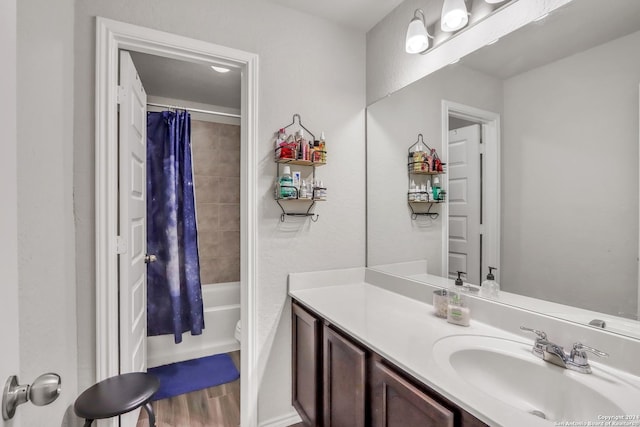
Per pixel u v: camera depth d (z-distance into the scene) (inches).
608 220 37.0
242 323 66.0
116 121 54.0
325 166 72.3
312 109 70.6
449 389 30.3
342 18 71.9
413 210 64.6
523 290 45.5
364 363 43.1
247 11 63.6
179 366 96.7
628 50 35.2
